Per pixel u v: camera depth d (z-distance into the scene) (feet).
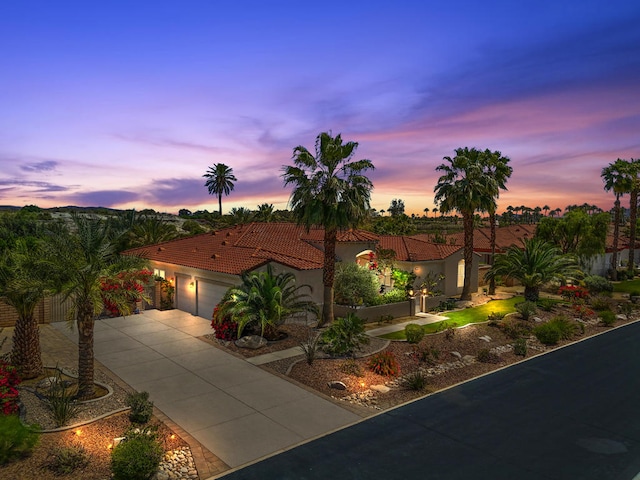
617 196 146.92
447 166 102.53
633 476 31.96
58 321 72.95
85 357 42.32
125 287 45.96
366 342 60.49
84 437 34.83
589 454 35.04
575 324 78.54
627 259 177.99
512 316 85.15
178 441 35.47
